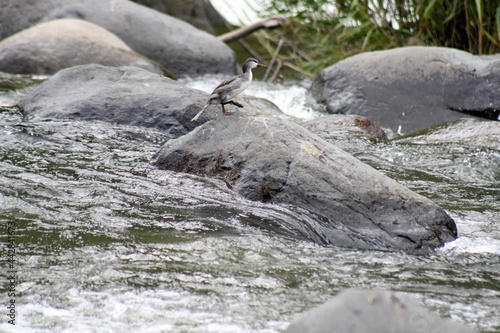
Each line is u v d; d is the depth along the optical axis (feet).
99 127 66.18
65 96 71.67
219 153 50.70
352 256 39.88
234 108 72.13
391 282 36.09
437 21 104.37
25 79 90.68
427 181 57.93
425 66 88.22
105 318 30.66
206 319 30.83
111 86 72.33
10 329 29.35
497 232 45.42
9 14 117.91
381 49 114.52
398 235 42.42
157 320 30.60
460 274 37.68
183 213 45.11
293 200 45.50
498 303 33.63
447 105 85.66
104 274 35.29
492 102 82.89
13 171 52.54
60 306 31.65
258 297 33.37
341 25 115.44
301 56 131.75
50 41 98.99
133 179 51.70
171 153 53.47
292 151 47.78
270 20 136.77
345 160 47.34
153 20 121.19
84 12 117.60
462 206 51.31
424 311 26.05
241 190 47.52
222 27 172.86
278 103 98.58
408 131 84.89
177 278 35.14
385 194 44.37
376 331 24.98
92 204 46.24
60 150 59.06
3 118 68.13
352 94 89.66
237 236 41.60
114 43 104.32
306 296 33.76
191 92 71.20
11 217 43.11
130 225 42.75
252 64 52.31
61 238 40.11
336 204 44.27
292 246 40.78
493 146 66.49
